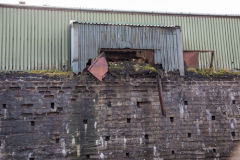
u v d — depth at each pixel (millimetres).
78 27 14016
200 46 16453
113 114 13523
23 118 12891
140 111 13805
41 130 12898
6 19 14320
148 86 14141
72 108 13305
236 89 15258
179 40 15016
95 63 13828
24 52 14188
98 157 13031
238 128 14742
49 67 14320
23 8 14625
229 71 15898
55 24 14852
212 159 14039
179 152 13742
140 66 14219
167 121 13961
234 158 14305
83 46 13914
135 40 14469
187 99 14477
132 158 13266
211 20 16938
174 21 16500
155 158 13469
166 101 14203
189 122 14188
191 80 14797
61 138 12953
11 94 13016
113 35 14297
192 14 16719
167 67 14633
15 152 12516
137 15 16156
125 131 13461
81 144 13031
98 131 13258
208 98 14750
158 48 14672
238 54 16797
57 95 13352
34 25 14578
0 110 12758
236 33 17078
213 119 14547
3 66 13836
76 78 13609
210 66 15812
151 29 14773
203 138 14156
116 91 13781
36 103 13133
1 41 14047
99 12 15680
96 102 13523
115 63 14125
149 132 13664
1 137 12531
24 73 13375
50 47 14531
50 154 12734
